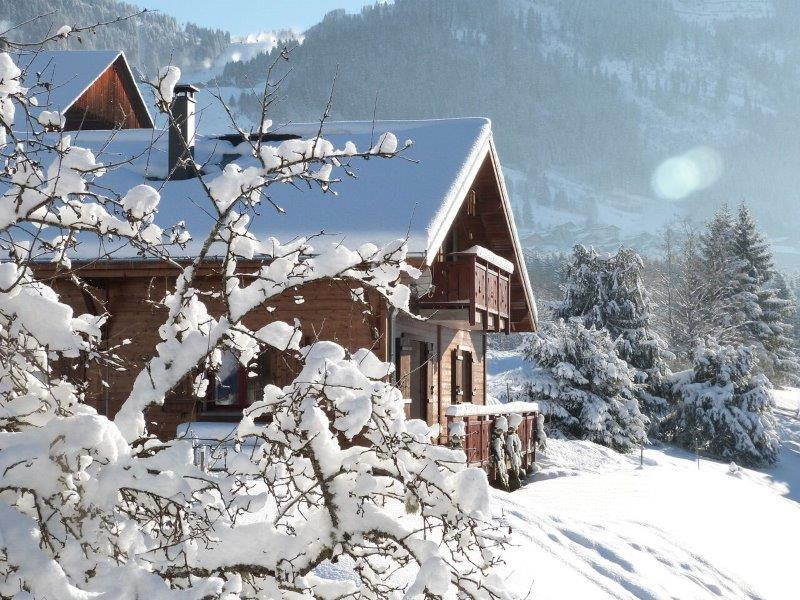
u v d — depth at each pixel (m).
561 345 35.06
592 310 45.06
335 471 4.87
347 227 15.23
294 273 5.29
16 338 4.40
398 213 15.62
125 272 14.55
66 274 5.07
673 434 41.12
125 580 3.99
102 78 29.50
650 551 13.96
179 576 4.55
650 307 45.31
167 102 5.11
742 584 14.18
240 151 19.14
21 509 4.24
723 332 61.47
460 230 23.00
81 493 4.25
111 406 15.08
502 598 4.81
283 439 4.96
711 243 66.81
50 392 4.40
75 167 4.70
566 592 10.16
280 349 5.28
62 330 4.47
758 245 67.69
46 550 4.07
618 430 34.34
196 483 4.54
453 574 4.82
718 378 40.47
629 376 35.69
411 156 18.20
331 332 14.91
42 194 4.65
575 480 21.64
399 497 5.01
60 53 29.67
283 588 4.79
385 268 5.47
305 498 5.02
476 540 4.85
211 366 5.42
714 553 15.59
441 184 16.77
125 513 4.51
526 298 24.39
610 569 12.13
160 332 5.21
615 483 21.36
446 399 22.00
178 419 15.42
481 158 19.34
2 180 4.78
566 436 34.38
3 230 4.67
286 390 4.85
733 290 66.31
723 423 39.44
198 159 18.78
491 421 20.36
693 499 20.73
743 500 23.11
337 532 4.88
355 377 4.77
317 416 4.71
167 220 15.81
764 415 40.19
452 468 4.94
